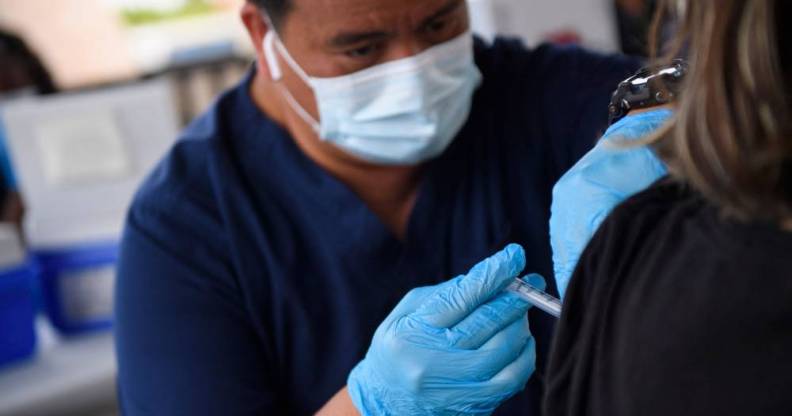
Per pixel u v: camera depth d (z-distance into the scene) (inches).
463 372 36.0
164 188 49.1
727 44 20.7
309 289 48.8
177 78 111.4
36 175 79.9
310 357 49.2
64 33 201.9
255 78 53.5
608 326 24.4
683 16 22.4
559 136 49.9
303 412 50.4
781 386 20.9
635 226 24.7
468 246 49.9
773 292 21.1
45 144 79.8
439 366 36.0
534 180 50.3
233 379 46.5
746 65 20.5
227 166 49.2
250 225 48.7
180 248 47.8
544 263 49.4
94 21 204.2
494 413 47.6
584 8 77.8
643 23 58.0
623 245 24.8
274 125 50.5
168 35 208.7
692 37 22.2
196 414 45.7
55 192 80.4
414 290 39.4
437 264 49.9
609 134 29.4
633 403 23.1
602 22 77.5
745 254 21.8
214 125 51.3
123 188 81.7
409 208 51.0
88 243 80.9
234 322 47.9
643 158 27.4
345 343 48.9
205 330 47.0
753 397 21.2
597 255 25.4
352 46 43.5
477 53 53.3
